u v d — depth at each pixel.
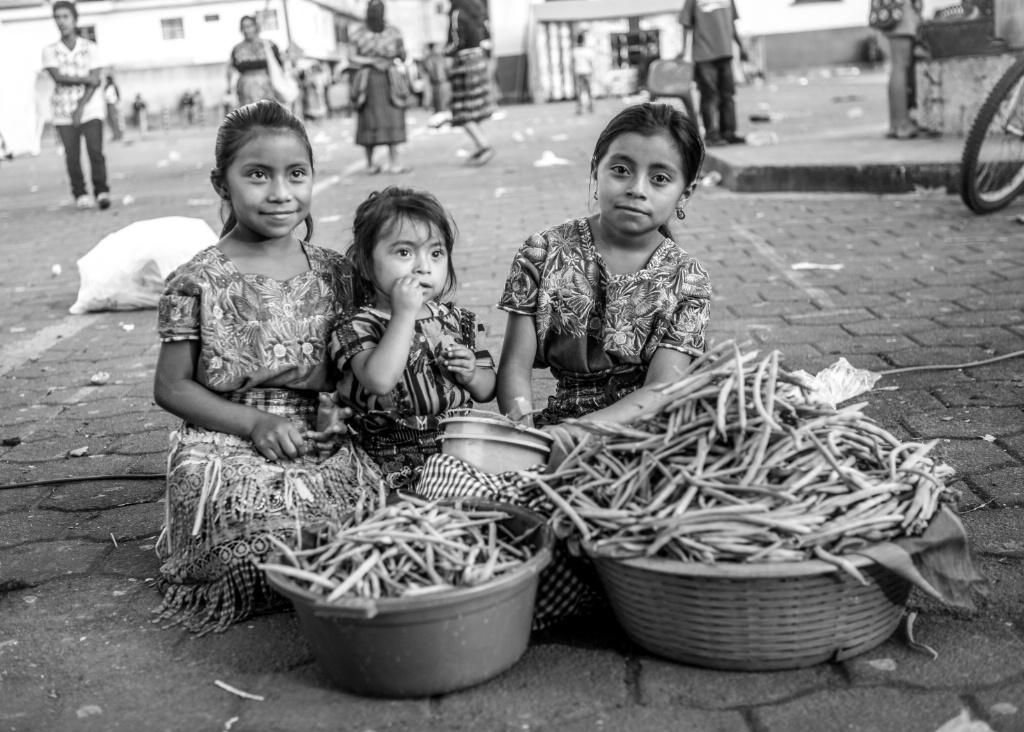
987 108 6.90
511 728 2.05
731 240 7.09
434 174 11.93
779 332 4.80
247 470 2.62
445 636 2.07
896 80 10.37
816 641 2.14
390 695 2.14
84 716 2.17
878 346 4.48
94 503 3.36
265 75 12.72
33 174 17.47
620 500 2.24
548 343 2.96
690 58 11.17
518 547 2.34
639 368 2.93
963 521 2.81
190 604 2.61
